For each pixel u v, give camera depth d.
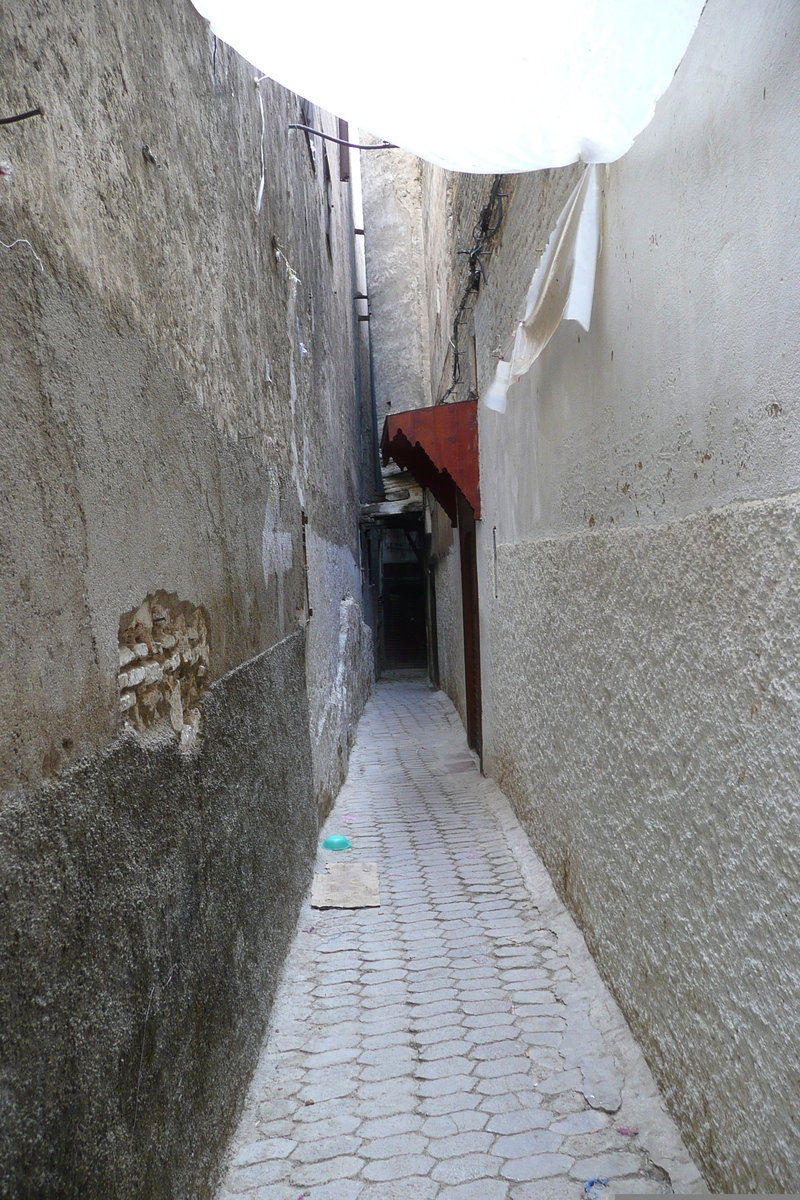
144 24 2.44
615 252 3.04
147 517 2.20
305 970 4.04
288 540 5.24
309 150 7.88
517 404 5.40
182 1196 2.14
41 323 1.54
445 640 13.72
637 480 2.88
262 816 3.65
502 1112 2.84
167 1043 2.06
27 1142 1.29
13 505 1.38
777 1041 1.94
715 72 2.09
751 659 2.00
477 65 2.34
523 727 5.58
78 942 1.54
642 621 2.85
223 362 3.41
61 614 1.58
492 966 3.93
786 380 1.78
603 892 3.52
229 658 3.24
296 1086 3.08
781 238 1.78
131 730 1.98
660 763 2.70
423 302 17.97
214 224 3.30
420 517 17.64
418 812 6.84
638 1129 2.70
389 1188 2.50
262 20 2.27
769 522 1.88
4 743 1.31
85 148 1.87
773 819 1.92
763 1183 2.03
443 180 10.81
